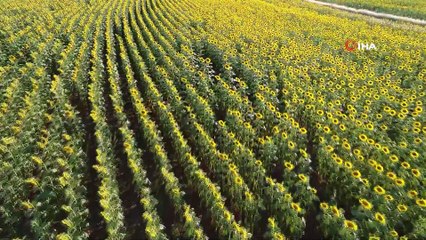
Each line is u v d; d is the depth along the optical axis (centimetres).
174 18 2942
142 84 1650
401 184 836
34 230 824
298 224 814
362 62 1892
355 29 2625
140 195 986
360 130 1109
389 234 736
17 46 2050
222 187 1003
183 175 1083
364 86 1412
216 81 1722
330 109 1259
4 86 1570
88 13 3033
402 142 1016
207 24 2611
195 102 1328
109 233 840
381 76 1611
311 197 872
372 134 1105
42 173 1025
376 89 1497
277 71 1686
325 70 1670
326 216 799
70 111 1266
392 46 2127
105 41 2323
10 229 863
